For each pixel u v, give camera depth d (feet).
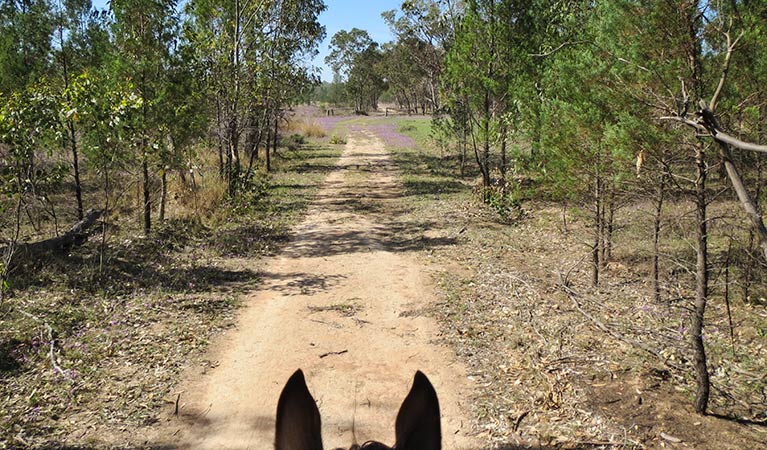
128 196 55.67
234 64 60.85
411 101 342.64
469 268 38.29
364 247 44.62
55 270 34.12
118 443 18.66
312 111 328.29
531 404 21.01
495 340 26.66
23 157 33.24
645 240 40.37
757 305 29.45
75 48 48.60
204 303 31.40
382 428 19.80
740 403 20.18
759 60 19.19
